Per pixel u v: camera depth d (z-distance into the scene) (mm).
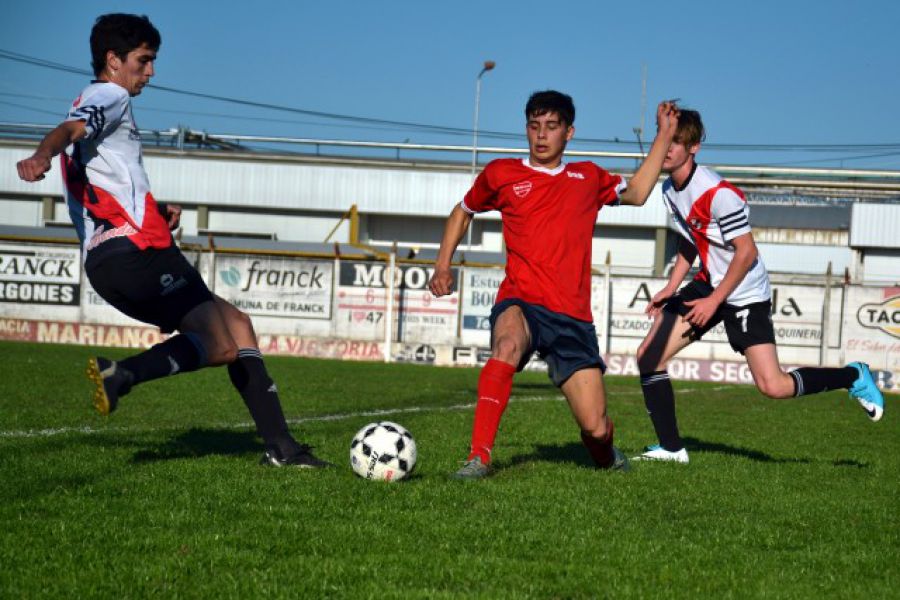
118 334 61031
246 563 8750
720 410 32656
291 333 61344
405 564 8938
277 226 106125
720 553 9961
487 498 12172
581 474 14602
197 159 104375
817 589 8773
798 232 104375
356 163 107500
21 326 61781
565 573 8898
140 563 8586
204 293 13375
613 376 55094
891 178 105562
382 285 60844
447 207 103688
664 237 102938
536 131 13617
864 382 17312
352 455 13266
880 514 12656
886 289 55875
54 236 69688
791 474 16328
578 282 13594
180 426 20047
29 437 17172
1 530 9594
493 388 13648
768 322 17156
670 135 14312
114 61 12633
